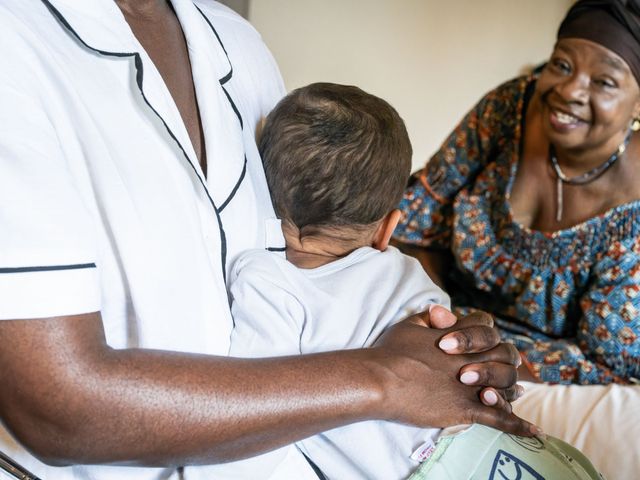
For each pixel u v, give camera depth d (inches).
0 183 27.2
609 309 67.3
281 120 43.8
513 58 152.5
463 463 39.1
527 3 149.5
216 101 37.6
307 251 46.1
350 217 43.8
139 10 36.3
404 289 43.3
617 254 67.7
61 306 27.8
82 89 31.9
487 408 39.2
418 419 36.8
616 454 59.0
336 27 150.8
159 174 33.6
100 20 32.8
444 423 37.7
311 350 40.1
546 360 70.5
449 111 155.9
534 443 41.8
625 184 67.7
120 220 31.9
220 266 36.5
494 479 39.2
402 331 39.0
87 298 28.7
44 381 27.9
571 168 69.6
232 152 37.9
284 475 36.8
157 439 29.9
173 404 30.0
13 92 28.4
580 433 61.4
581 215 70.1
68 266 28.0
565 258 70.6
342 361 35.1
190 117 37.4
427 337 38.8
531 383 68.2
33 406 28.2
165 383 30.1
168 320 33.5
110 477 34.5
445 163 80.5
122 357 30.0
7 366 27.8
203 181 35.1
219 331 35.8
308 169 42.5
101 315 31.9
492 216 75.7
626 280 67.1
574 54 64.8
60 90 30.9
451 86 154.6
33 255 27.3
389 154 43.2
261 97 47.2
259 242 40.8
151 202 33.0
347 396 33.8
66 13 31.9
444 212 82.0
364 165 42.3
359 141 42.3
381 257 44.9
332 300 41.3
